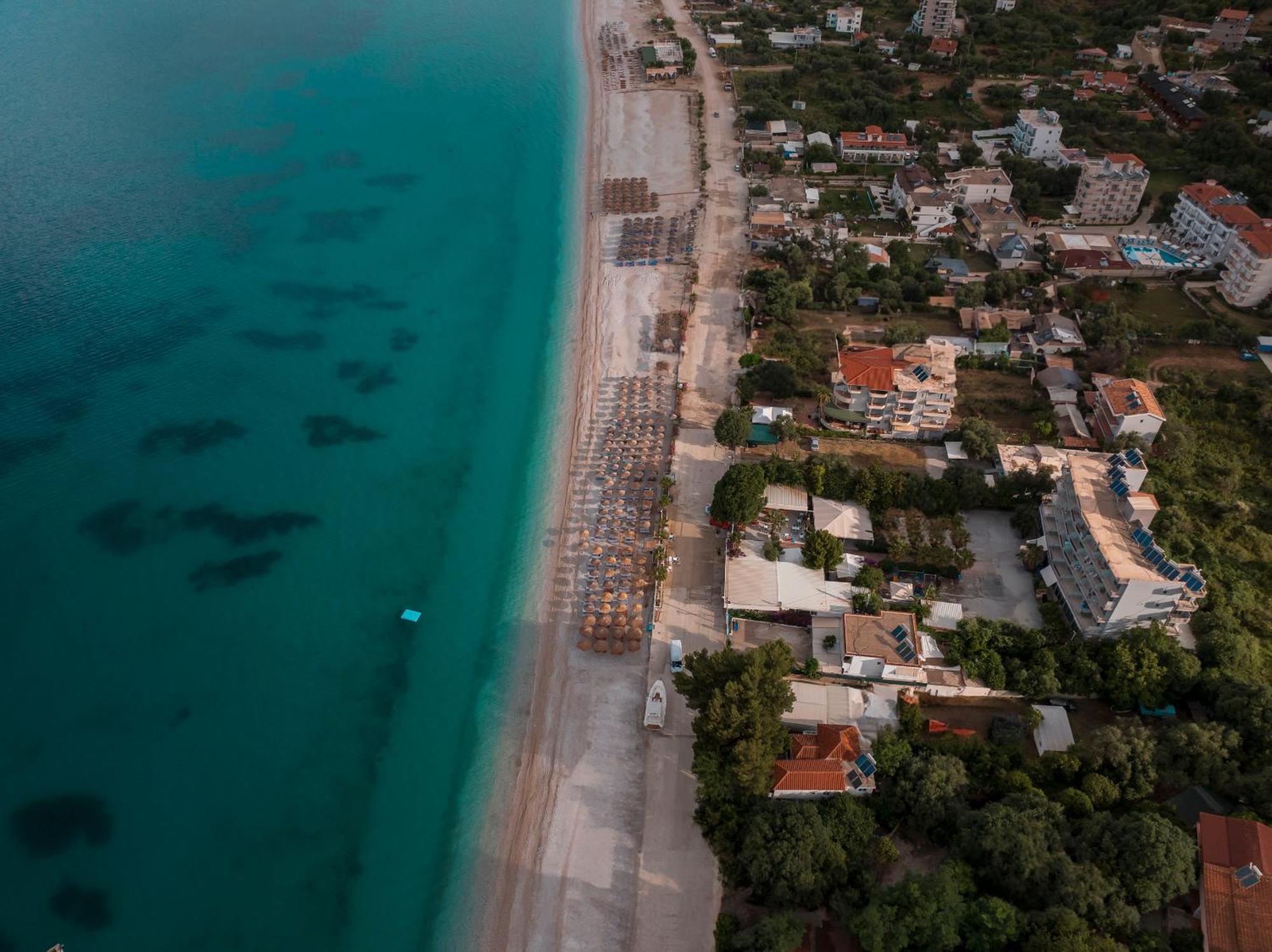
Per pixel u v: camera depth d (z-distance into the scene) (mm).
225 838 86312
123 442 131250
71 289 164500
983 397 131250
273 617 107375
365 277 170125
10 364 145375
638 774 88875
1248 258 143250
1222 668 88562
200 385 142375
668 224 180750
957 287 154875
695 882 79500
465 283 168125
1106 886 68125
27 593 108875
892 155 197625
